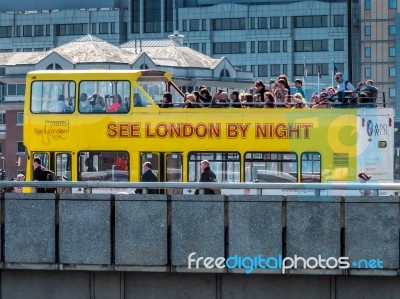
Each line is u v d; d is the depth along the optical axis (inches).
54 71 3125.0
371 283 2054.6
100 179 3088.1
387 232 2034.9
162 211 2079.2
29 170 3132.4
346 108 3019.2
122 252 2086.6
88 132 3095.5
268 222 2053.4
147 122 3063.5
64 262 2102.6
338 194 2181.3
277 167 3021.7
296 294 2068.2
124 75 3085.6
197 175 3038.9
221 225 2064.5
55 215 2112.5
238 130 3024.1
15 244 2118.6
